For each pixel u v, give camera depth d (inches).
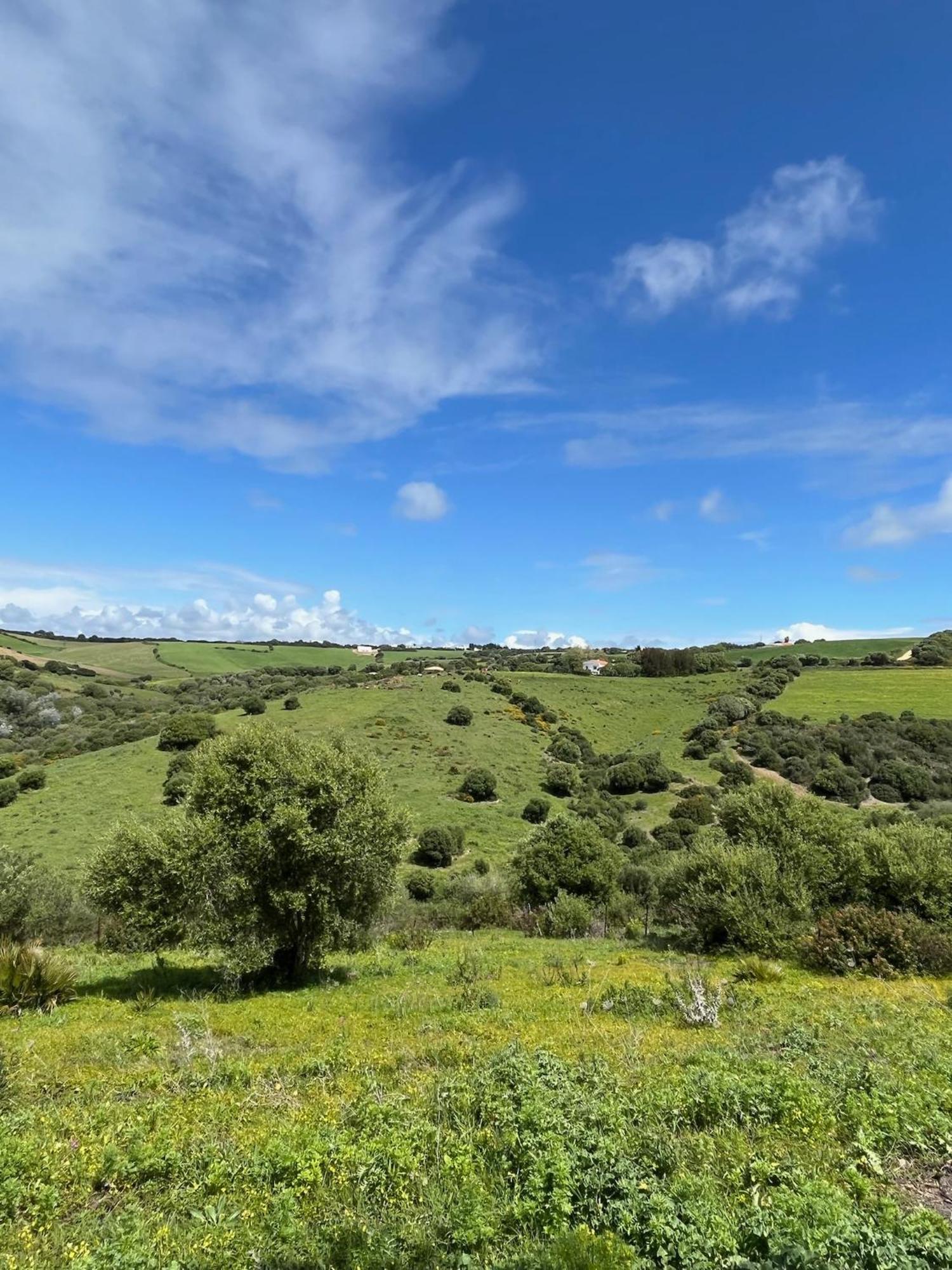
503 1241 193.0
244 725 661.9
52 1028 461.7
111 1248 187.6
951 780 2452.0
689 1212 193.2
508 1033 430.0
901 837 828.0
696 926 813.9
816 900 818.2
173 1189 226.2
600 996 522.9
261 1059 379.6
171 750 2453.2
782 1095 278.2
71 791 2094.0
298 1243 191.5
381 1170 227.6
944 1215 209.0
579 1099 273.3
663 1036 409.7
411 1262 182.9
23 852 1553.9
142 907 613.3
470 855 1872.5
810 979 627.8
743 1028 428.1
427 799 2213.3
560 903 1068.5
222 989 600.4
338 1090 320.2
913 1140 247.4
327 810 619.2
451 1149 238.7
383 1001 538.9
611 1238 185.5
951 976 642.8
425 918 1270.9
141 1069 360.2
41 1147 246.5
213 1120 280.1
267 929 605.9
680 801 2374.5
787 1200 199.0
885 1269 167.2
